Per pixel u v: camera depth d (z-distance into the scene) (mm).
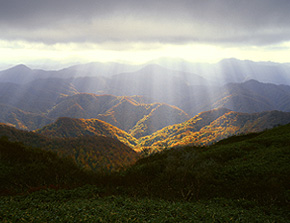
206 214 7496
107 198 9766
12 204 7871
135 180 13633
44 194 10141
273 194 10727
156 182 13117
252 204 9844
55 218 6145
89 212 6766
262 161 15547
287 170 13281
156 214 7039
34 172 13180
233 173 13852
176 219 6641
